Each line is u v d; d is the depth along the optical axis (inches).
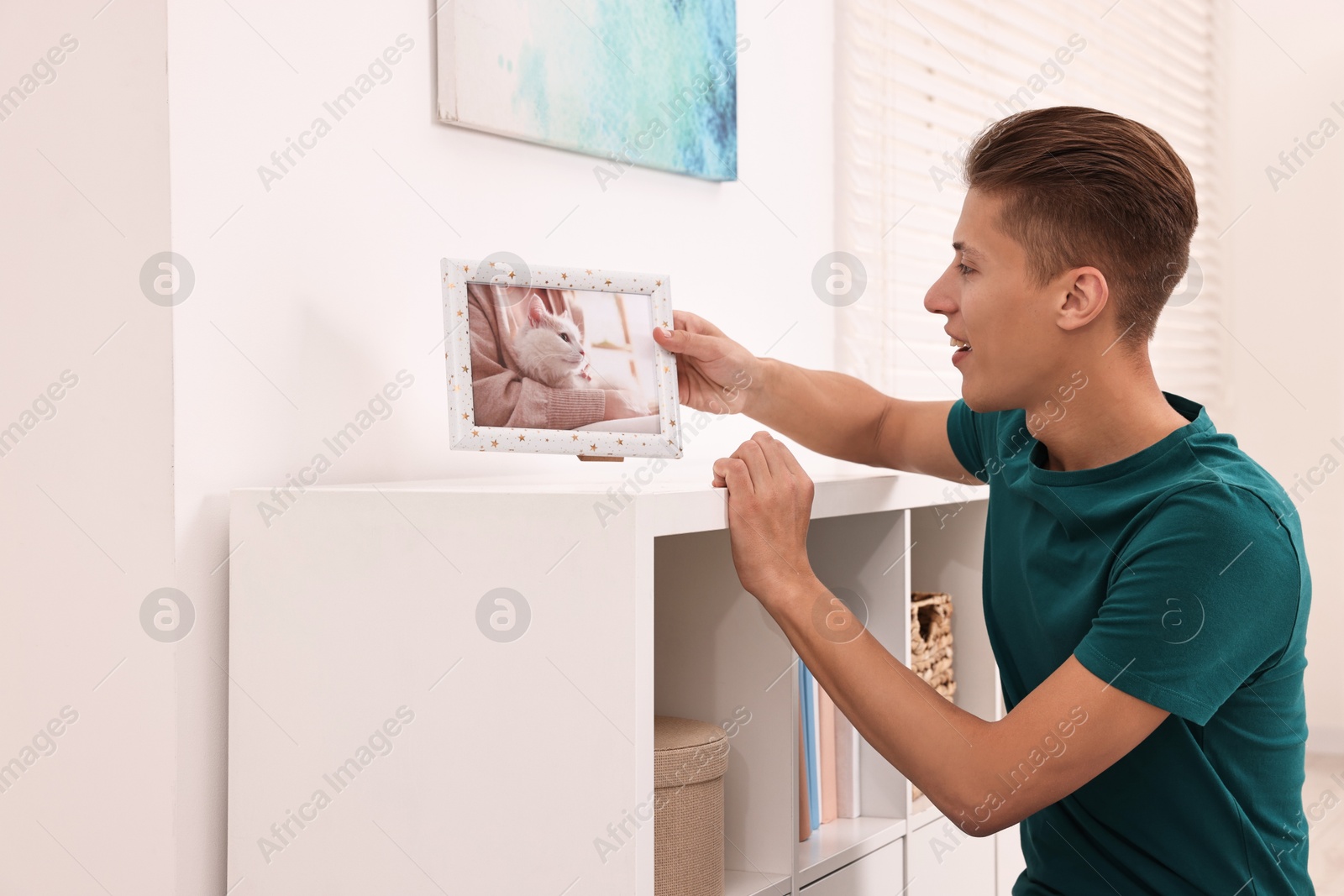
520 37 49.4
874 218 75.3
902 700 35.0
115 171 38.3
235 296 39.5
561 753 33.4
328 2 42.6
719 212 62.3
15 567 41.1
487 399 37.4
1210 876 37.2
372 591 36.3
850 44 72.9
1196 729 36.2
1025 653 43.1
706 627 43.4
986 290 37.7
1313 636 107.3
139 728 38.6
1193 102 108.0
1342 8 106.5
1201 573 33.2
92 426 39.1
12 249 41.0
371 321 44.5
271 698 38.0
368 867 36.4
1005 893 60.9
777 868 42.2
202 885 38.9
